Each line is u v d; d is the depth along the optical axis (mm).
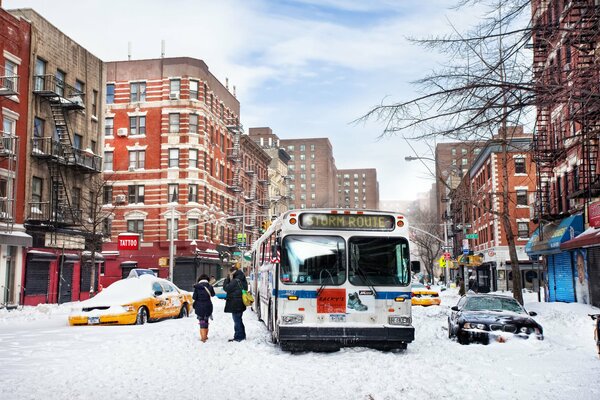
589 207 24531
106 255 55781
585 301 27078
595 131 7047
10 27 31844
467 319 14898
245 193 72812
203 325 14680
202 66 58094
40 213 33438
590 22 6422
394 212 13352
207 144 58656
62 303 35438
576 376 9938
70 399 8031
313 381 9352
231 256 64312
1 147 29938
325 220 13164
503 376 9875
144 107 56906
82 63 39750
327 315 12742
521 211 51781
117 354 12453
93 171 38781
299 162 181250
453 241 79438
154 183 56000
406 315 12867
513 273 23625
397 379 9422
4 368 10711
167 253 55406
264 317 19047
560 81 6215
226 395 8305
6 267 30828
